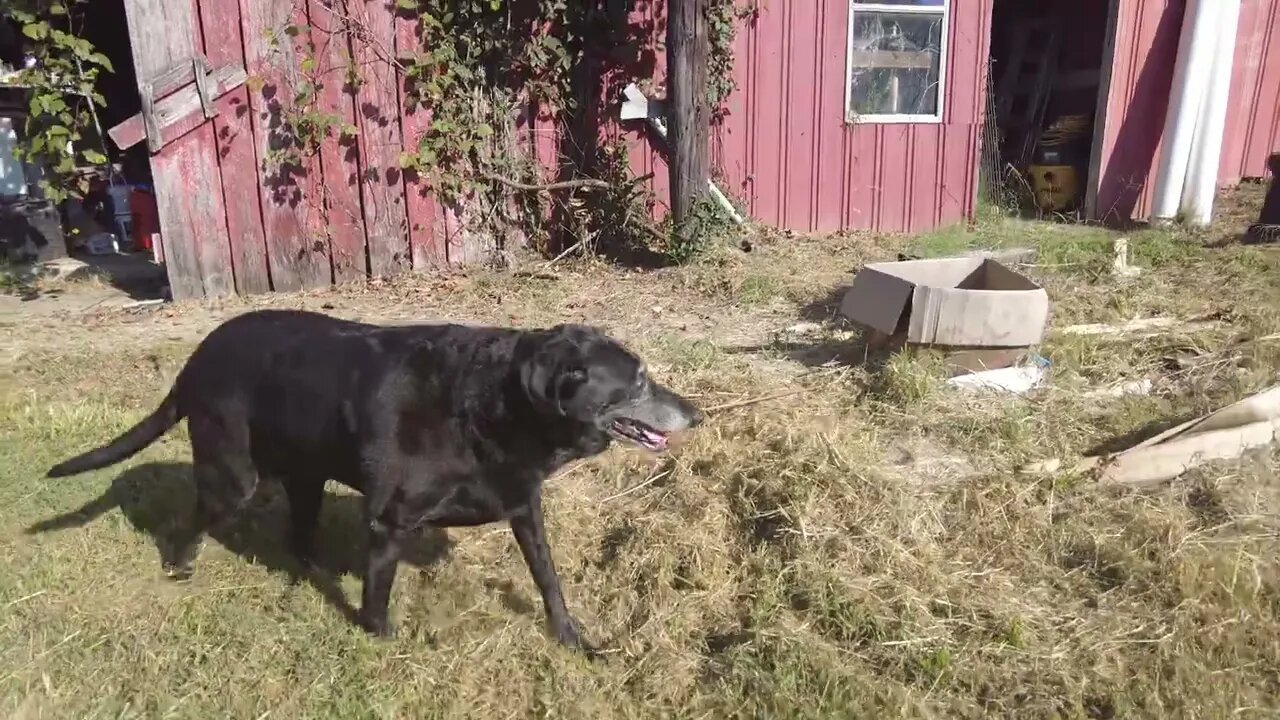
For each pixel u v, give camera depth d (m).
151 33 7.10
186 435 4.87
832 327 6.22
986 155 11.13
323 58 7.56
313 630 3.30
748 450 4.33
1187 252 7.86
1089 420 4.60
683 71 7.63
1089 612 3.26
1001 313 4.89
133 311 7.36
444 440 2.96
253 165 7.61
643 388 2.99
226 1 7.25
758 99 8.91
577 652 3.22
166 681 3.02
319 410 3.12
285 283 7.93
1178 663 2.95
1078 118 10.99
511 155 8.30
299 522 3.69
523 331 3.10
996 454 4.29
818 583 3.38
